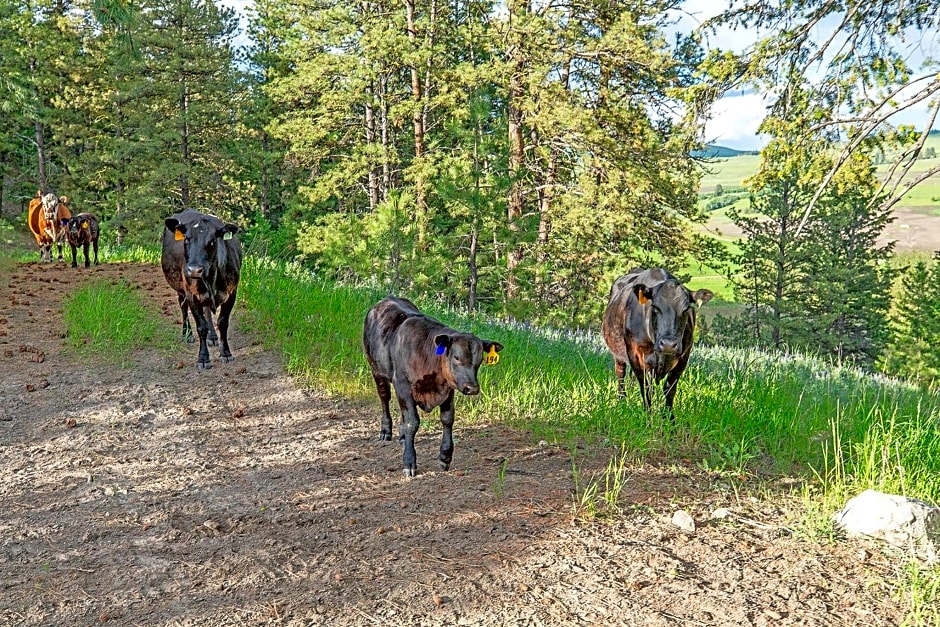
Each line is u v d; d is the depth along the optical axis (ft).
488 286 76.23
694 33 38.09
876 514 16.66
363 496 18.85
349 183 93.97
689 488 19.48
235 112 120.26
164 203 112.78
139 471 20.66
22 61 118.32
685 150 39.24
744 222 126.21
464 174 60.54
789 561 15.30
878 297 125.90
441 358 18.78
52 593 14.07
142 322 37.37
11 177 136.36
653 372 24.45
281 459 21.83
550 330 49.16
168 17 114.52
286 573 14.80
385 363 21.26
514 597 13.80
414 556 15.42
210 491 19.31
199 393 28.14
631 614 13.24
